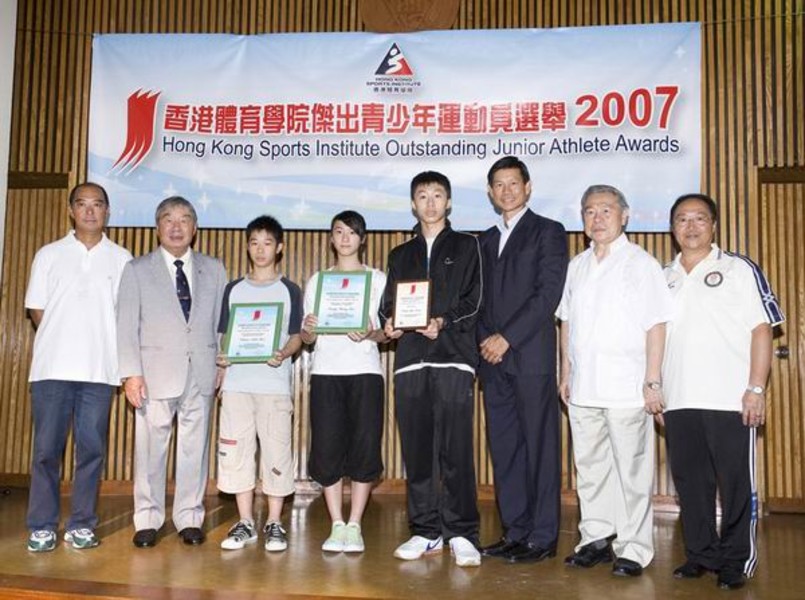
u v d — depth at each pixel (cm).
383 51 451
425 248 322
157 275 335
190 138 456
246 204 454
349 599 251
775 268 442
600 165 434
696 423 289
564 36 439
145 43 460
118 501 431
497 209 439
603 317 299
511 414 318
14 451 466
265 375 330
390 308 321
